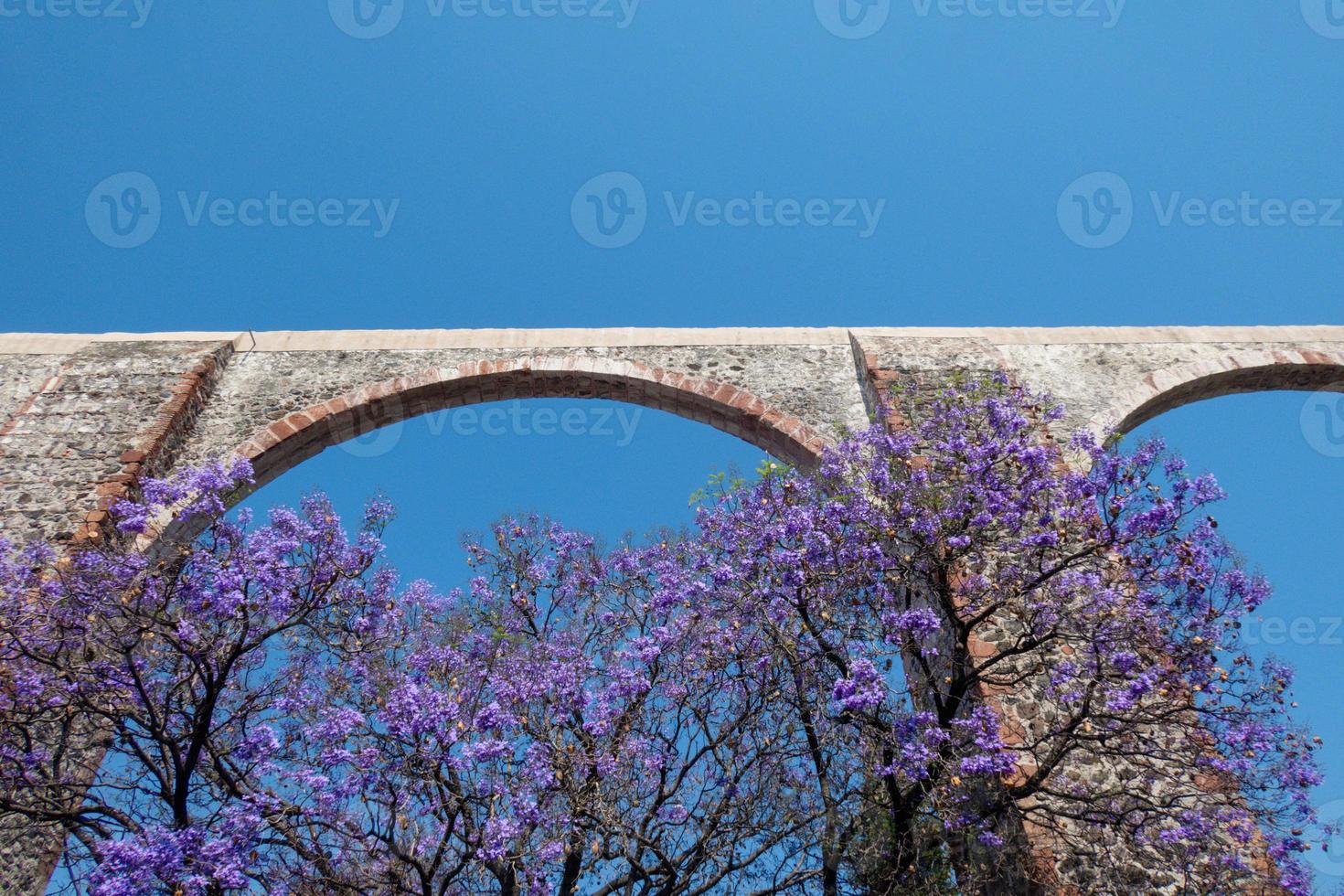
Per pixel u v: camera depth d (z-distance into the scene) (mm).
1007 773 6035
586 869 5926
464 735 5781
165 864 4898
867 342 10680
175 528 8586
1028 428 7547
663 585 6816
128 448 9219
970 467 7184
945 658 7172
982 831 6129
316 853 5422
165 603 6113
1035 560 7012
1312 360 10719
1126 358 10703
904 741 6035
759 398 10367
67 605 6238
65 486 8859
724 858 5891
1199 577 6465
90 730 6562
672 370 10648
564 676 6184
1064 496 7078
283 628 5969
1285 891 6074
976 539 6980
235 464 6848
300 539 6328
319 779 5164
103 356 10453
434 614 7121
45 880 7168
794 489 7328
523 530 8570
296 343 10930
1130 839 6316
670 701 6406
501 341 10938
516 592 8047
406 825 5637
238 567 5969
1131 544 6656
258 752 5391
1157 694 6559
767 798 6020
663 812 5922
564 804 5688
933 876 6035
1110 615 6422
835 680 6348
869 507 7023
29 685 5910
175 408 9695
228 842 5020
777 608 6715
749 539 7023
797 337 11086
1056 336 10945
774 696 6371
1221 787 6262
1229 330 11078
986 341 10812
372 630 6590
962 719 6508
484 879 5836
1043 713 7324
